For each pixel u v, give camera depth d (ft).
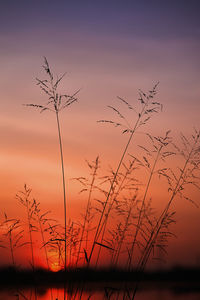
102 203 12.66
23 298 11.07
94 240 12.29
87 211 12.59
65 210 11.98
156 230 12.67
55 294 11.17
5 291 11.30
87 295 11.20
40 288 11.43
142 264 12.17
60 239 12.07
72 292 11.28
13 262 12.07
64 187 12.01
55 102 11.84
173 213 12.65
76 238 12.30
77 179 12.69
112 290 11.25
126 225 12.57
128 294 11.42
